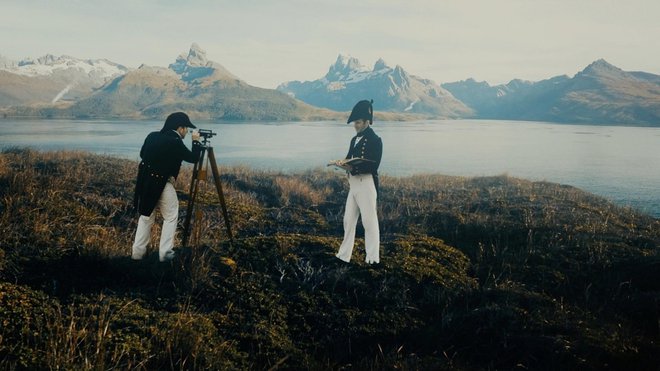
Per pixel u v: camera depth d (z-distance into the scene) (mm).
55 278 4852
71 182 9867
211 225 8133
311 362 4293
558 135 100250
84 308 4324
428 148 54625
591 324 4762
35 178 9156
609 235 8062
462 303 5531
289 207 10719
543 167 32562
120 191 9859
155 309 4602
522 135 99062
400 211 10250
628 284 6039
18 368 3395
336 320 4949
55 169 11680
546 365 4191
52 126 112500
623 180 25062
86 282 4945
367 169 5715
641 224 9492
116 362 3602
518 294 5527
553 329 4672
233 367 3951
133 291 4875
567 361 4172
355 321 4973
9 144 42406
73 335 3748
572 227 8375
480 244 7383
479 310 5066
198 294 4938
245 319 4719
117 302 4559
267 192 12586
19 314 4004
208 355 3984
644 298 5395
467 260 6871
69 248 5453
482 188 14000
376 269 6004
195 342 4059
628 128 168625
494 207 10164
